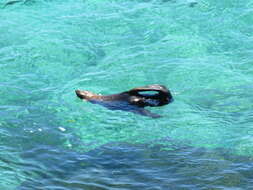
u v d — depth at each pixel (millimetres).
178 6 26922
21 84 20234
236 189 13562
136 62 21969
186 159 15172
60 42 23547
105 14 26188
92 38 24062
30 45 23250
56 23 25297
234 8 26469
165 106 18375
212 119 17594
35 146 15977
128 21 25469
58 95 19469
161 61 21969
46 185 13883
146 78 20703
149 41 23766
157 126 17219
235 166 14703
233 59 22141
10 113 17953
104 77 20844
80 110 18297
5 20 25531
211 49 23031
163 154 15508
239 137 16328
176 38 23875
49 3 27578
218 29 24609
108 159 15305
